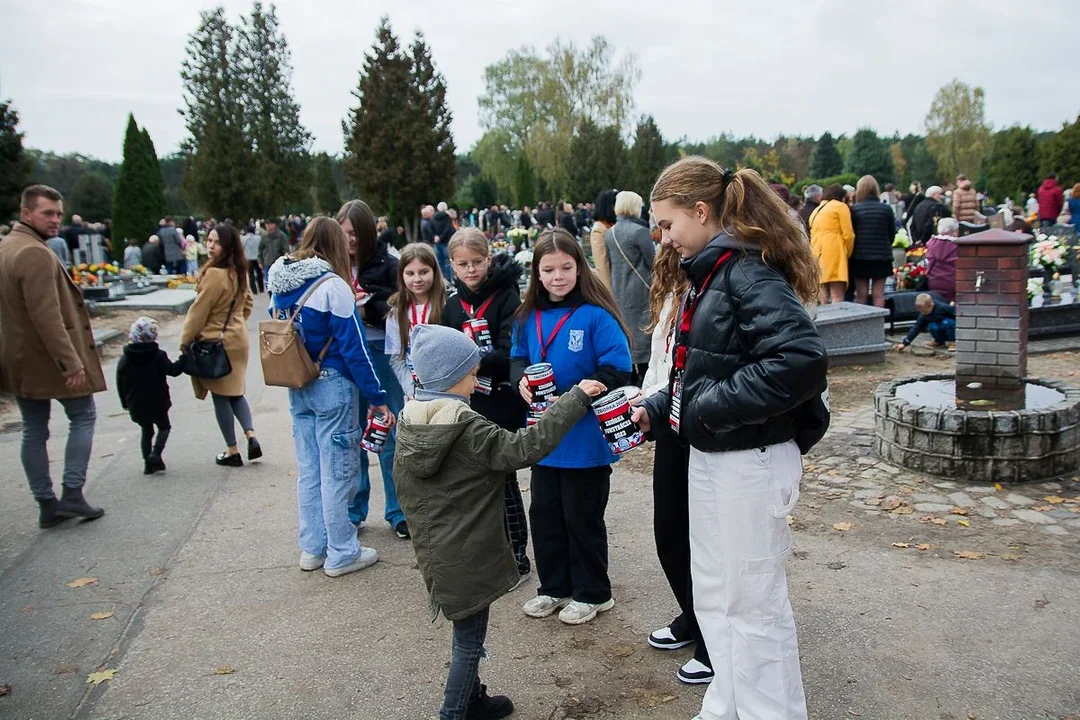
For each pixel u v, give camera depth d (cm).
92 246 2202
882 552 396
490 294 389
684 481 295
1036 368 764
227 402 586
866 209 938
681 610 340
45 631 358
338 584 398
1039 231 1366
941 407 507
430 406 263
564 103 5494
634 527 453
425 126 3759
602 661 318
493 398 380
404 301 404
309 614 368
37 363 459
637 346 666
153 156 2877
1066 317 888
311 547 414
